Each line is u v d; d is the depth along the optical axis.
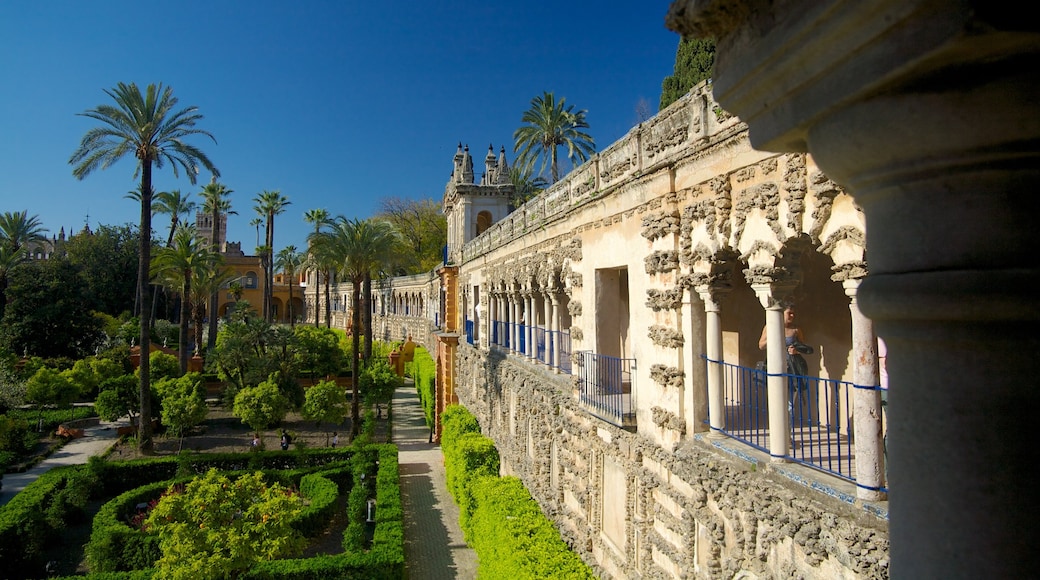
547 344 19.16
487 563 17.12
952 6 1.85
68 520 24.75
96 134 32.69
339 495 28.44
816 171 7.12
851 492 6.66
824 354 11.38
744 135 8.52
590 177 14.97
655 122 11.37
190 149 35.38
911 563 2.29
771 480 7.95
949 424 2.17
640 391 12.05
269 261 76.50
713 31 3.00
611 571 13.44
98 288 72.50
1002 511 2.06
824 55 2.32
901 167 2.26
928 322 2.21
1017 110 1.97
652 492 11.62
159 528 15.33
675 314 10.62
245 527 15.73
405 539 23.53
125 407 38.09
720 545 8.95
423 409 50.47
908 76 2.09
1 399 40.34
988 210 2.11
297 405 40.53
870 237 2.53
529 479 20.22
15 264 63.16
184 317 48.00
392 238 42.78
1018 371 2.06
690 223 10.02
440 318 44.88
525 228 21.73
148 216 35.12
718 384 9.66
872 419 6.39
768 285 8.02
